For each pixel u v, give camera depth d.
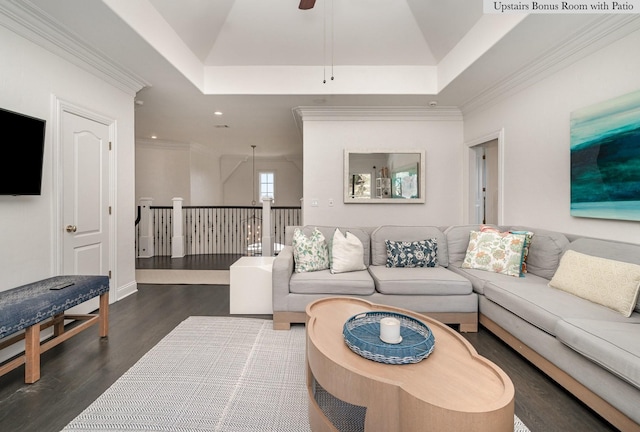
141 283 4.16
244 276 3.00
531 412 1.59
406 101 4.17
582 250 2.28
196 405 1.62
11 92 2.18
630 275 1.79
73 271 2.77
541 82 3.00
